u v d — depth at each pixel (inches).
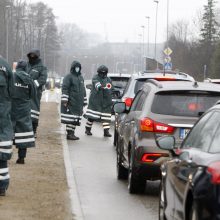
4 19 4168.3
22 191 572.1
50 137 1034.7
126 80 1341.0
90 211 531.8
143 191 601.6
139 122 584.4
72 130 1032.8
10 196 546.6
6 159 523.5
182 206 370.9
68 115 1026.1
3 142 518.0
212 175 324.2
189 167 369.1
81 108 1032.2
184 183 370.9
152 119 572.1
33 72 903.7
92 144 984.3
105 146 964.6
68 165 737.6
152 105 580.1
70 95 1025.5
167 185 429.4
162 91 580.1
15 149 831.1
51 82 3708.2
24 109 697.6
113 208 544.7
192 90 578.6
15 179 629.9
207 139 379.6
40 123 1290.6
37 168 703.7
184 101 577.0
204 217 323.3
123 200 577.9
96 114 1101.1
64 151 861.2
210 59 3944.4
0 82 508.1
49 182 625.0
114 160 820.0
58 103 2226.9
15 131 705.0
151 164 565.3
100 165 777.6
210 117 397.4
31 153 821.9
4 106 515.8
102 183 660.7
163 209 443.8
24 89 689.0
